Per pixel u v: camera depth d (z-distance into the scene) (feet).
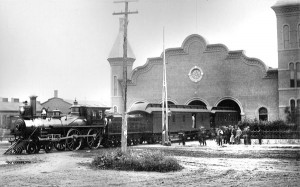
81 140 104.42
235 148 105.09
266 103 168.14
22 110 92.48
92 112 109.19
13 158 79.77
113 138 118.21
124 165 61.67
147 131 131.34
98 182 48.52
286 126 144.05
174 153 92.17
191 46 185.16
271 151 95.25
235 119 187.01
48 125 95.35
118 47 199.41
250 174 55.83
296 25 156.87
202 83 182.39
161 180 50.06
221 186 45.37
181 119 144.97
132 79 195.83
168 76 189.57
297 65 157.07
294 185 46.11
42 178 51.98
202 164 69.15
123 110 68.95
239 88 174.50
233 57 176.14
